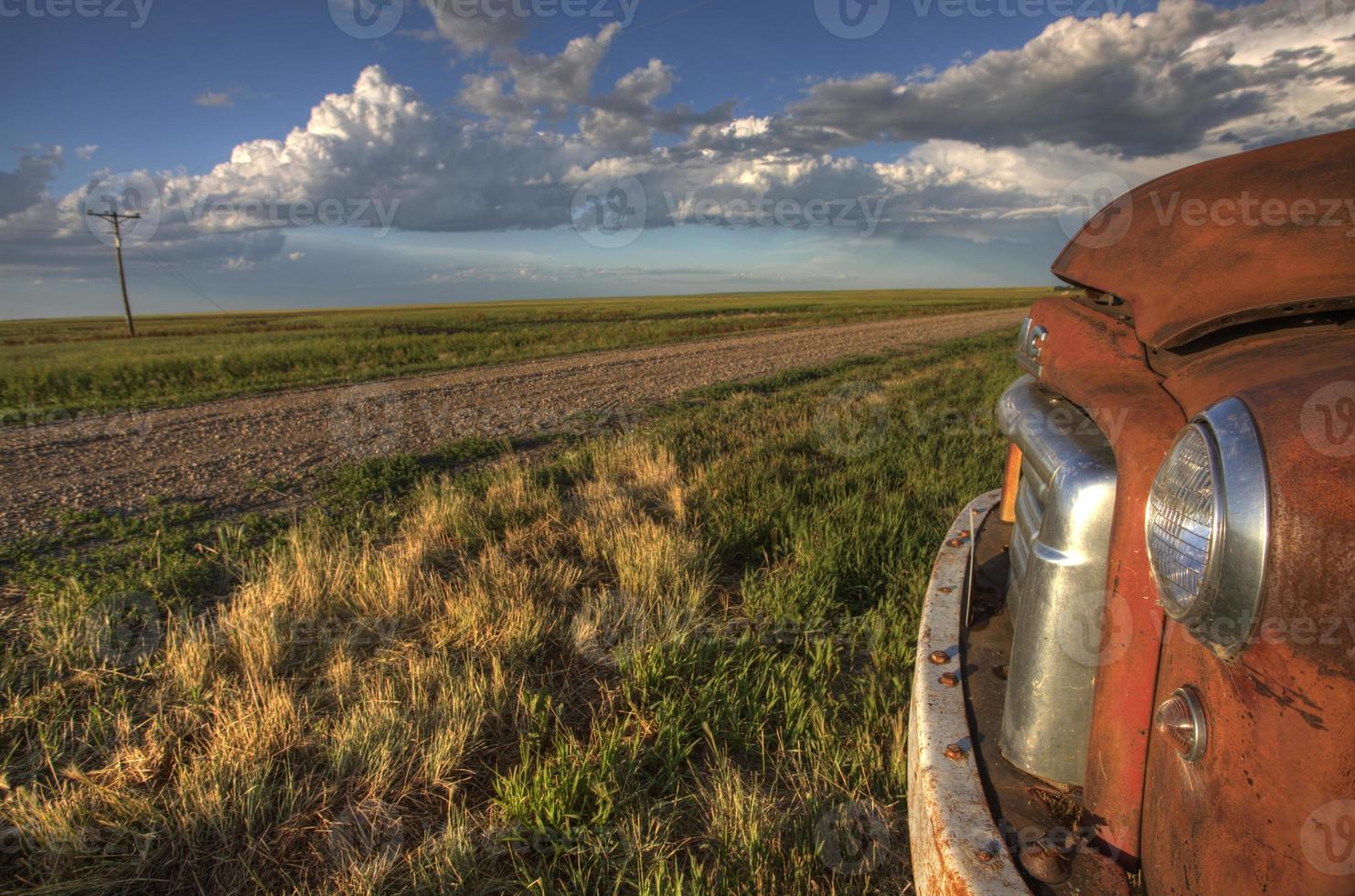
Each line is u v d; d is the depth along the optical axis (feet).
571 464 24.23
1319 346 3.67
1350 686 2.81
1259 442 3.20
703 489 20.16
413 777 8.91
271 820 8.27
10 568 16.49
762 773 9.21
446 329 115.34
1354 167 4.42
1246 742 3.25
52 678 11.21
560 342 86.12
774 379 47.85
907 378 48.75
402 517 19.86
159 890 7.44
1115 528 4.52
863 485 20.45
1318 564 2.90
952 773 5.22
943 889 4.50
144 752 9.17
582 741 9.68
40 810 7.95
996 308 205.36
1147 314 4.88
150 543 17.95
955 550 9.02
